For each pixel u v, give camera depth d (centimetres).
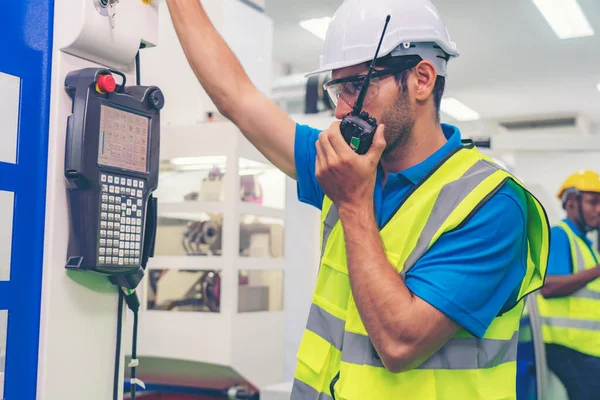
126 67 124
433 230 99
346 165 96
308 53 722
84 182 108
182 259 307
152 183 120
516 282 101
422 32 107
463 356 100
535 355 250
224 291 297
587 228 300
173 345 303
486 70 754
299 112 433
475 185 101
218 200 305
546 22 600
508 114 975
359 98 102
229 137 301
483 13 583
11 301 104
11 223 104
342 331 108
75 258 110
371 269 94
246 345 304
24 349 106
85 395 115
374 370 100
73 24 109
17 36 105
